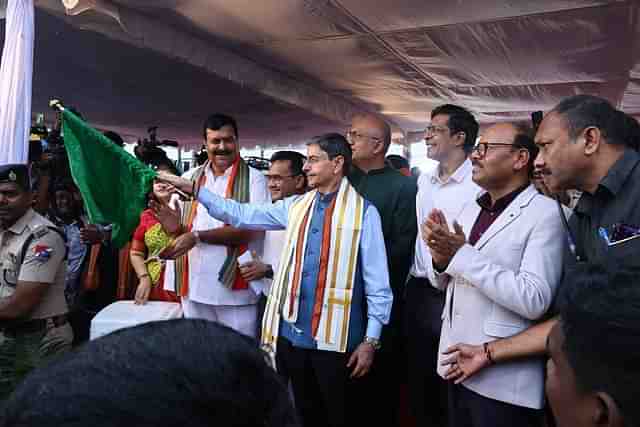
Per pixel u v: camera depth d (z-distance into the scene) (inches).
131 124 278.2
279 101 199.0
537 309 57.6
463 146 91.7
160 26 141.5
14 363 62.6
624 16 122.3
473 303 63.5
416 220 102.0
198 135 313.4
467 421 65.4
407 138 304.3
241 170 103.5
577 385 26.0
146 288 105.0
